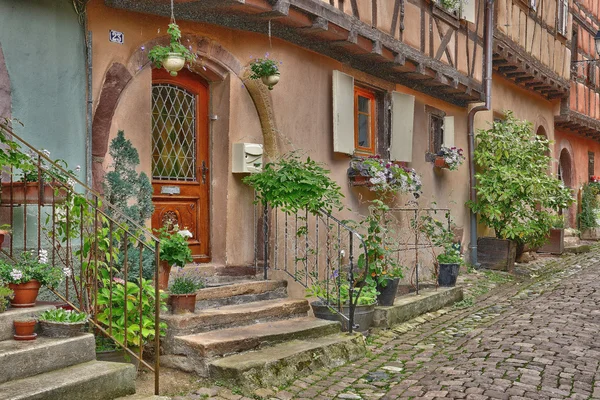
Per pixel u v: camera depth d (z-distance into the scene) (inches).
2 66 208.7
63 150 223.5
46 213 213.0
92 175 232.5
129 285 218.7
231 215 287.9
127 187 238.8
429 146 460.4
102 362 189.2
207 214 289.4
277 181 281.0
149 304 221.1
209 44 276.7
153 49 243.9
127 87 245.4
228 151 285.7
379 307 312.5
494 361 241.8
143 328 213.3
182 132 280.2
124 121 244.1
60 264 217.0
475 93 483.8
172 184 275.0
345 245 348.2
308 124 327.3
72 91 226.7
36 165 196.1
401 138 406.6
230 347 224.1
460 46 457.7
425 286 386.0
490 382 215.6
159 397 187.6
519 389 208.4
